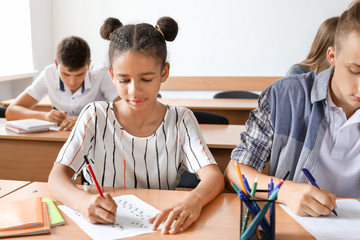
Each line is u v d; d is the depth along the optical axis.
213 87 4.70
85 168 1.32
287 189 1.05
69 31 4.81
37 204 1.01
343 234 0.90
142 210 1.03
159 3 4.63
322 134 1.22
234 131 2.25
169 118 1.30
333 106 1.20
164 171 1.29
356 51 0.96
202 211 1.04
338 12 4.34
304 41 4.46
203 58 4.68
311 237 0.89
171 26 1.18
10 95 4.30
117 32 1.12
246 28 4.54
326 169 1.25
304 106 1.25
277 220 0.98
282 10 4.44
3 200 1.10
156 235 0.89
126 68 1.06
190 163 1.26
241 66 4.63
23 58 4.39
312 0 4.36
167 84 4.78
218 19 4.57
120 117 1.28
